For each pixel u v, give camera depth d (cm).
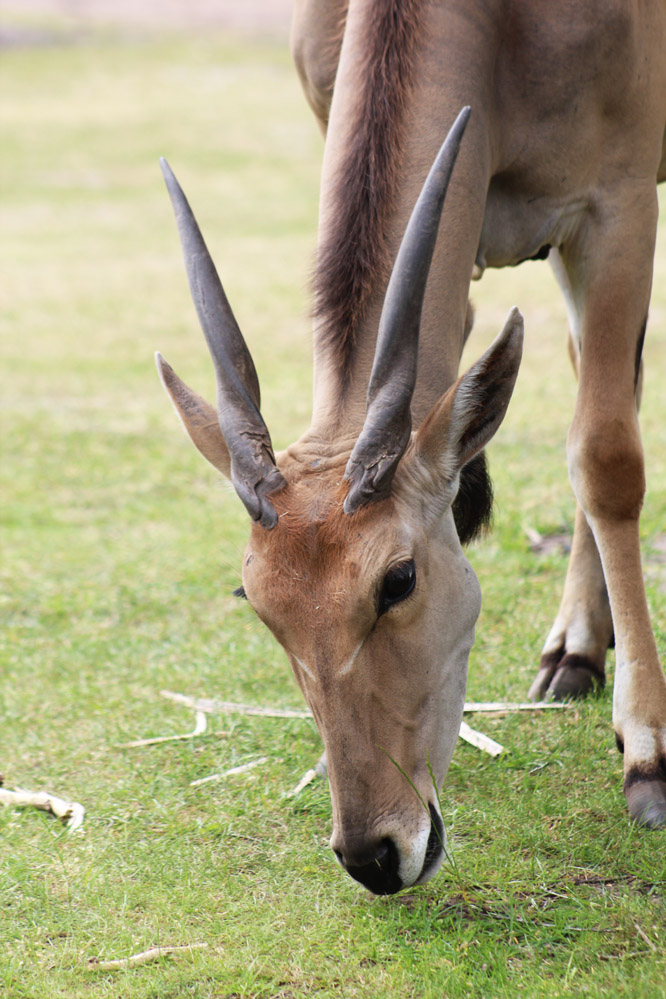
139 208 3244
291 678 807
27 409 1603
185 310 2180
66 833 631
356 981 497
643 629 626
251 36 6344
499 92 627
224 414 496
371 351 545
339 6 697
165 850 608
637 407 703
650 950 492
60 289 2414
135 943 533
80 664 864
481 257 663
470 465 570
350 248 559
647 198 652
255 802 648
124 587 1006
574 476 642
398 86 592
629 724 617
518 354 500
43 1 7400
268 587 475
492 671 783
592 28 619
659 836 571
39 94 4988
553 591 905
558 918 518
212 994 498
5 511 1231
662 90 659
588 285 654
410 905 545
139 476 1320
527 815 605
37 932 548
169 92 4934
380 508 481
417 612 490
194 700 783
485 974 488
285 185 3394
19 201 3394
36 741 749
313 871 581
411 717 494
